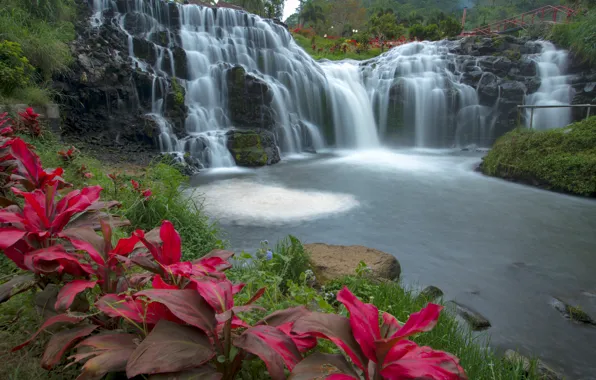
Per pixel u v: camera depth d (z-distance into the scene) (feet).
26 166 6.24
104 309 3.85
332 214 26.94
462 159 52.29
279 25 67.05
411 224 25.31
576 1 90.33
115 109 41.65
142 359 3.17
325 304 8.45
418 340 10.02
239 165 44.47
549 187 35.14
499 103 64.39
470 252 20.80
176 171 26.43
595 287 17.01
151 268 4.27
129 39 46.55
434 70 69.36
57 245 4.59
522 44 71.77
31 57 34.45
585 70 64.80
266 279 9.87
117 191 17.28
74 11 45.96
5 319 5.66
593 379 11.19
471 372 8.92
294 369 3.23
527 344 12.76
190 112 46.85
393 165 46.93
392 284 13.94
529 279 17.70
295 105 58.70
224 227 23.53
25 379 4.53
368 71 70.69
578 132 37.22
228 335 3.82
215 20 59.26
